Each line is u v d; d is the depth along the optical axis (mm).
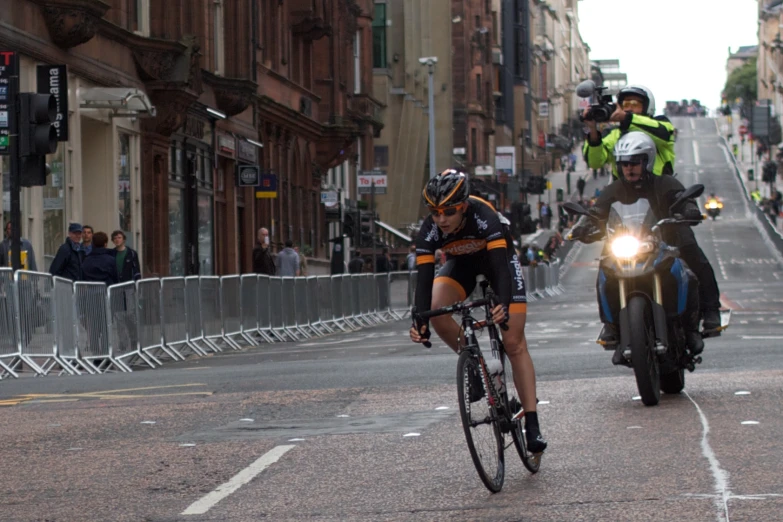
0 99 39125
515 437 16938
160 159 73625
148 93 71438
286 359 45000
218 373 35688
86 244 47219
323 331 69062
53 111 39469
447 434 21016
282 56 105438
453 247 16875
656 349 23109
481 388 16094
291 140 107750
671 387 25047
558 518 14664
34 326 38500
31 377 37156
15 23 54188
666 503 15109
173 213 76812
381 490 16719
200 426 23250
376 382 29781
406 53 163250
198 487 17406
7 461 20172
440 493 16359
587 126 25203
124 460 19781
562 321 66875
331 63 118125
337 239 101000
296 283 64625
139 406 26750
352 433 21562
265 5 100000
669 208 24234
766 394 24297
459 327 17312
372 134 140375
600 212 24297
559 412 23078
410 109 164125
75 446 21438
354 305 76125
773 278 143125
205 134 83125
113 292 43375
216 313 53531
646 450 18750
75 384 33656
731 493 15484
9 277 37094
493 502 15672
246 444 20859
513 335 17078
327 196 116000
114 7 67125
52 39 58125
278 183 103625
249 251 94375
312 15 109438
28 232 55812
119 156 67812
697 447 18766
